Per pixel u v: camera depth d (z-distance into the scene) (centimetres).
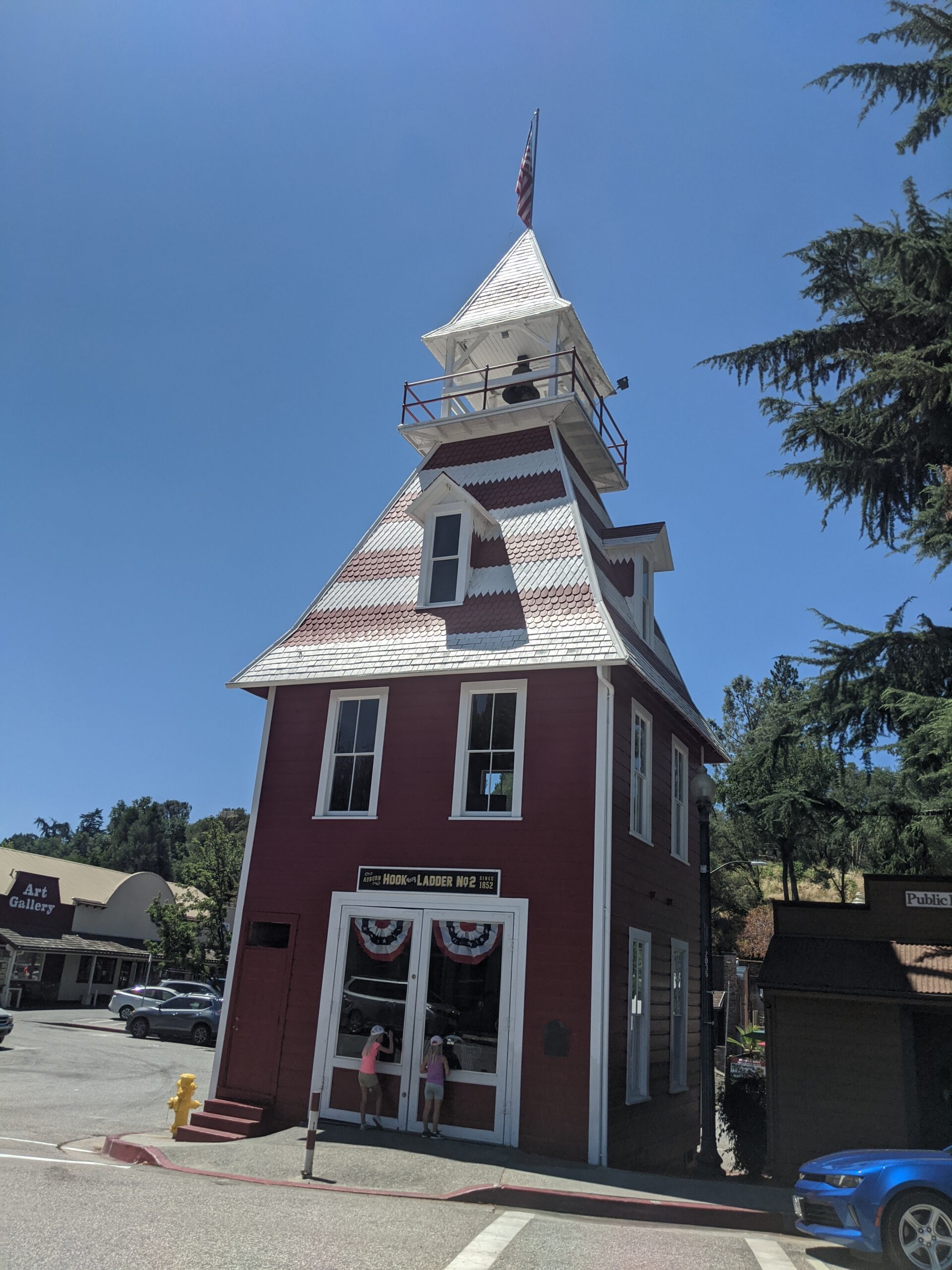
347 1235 761
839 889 2958
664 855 1678
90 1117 1552
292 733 1619
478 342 2089
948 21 1670
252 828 1586
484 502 1752
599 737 1372
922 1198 755
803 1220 818
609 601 1580
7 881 4259
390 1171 1086
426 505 1694
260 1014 1468
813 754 1875
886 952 1396
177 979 4491
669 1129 1560
